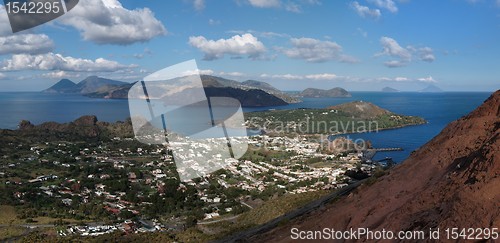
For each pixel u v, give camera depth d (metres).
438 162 12.43
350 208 13.03
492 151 8.81
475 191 7.75
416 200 9.98
